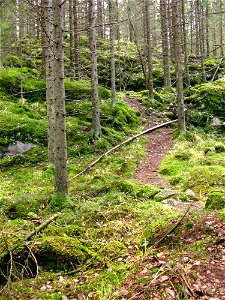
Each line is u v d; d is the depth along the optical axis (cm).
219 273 457
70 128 1558
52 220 783
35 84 1905
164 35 2472
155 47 3759
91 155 1414
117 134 1628
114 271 566
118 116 1777
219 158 1220
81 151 1439
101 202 881
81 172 1227
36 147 1431
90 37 1492
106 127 1675
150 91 2125
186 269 476
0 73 1906
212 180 978
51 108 1277
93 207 845
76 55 2248
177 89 1612
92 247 660
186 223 640
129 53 3036
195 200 873
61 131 900
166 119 1883
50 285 561
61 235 697
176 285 448
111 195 926
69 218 793
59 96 889
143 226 724
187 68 2342
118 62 2772
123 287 501
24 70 2061
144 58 2816
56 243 643
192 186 975
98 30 3734
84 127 1612
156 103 2105
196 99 1844
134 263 568
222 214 627
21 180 1180
